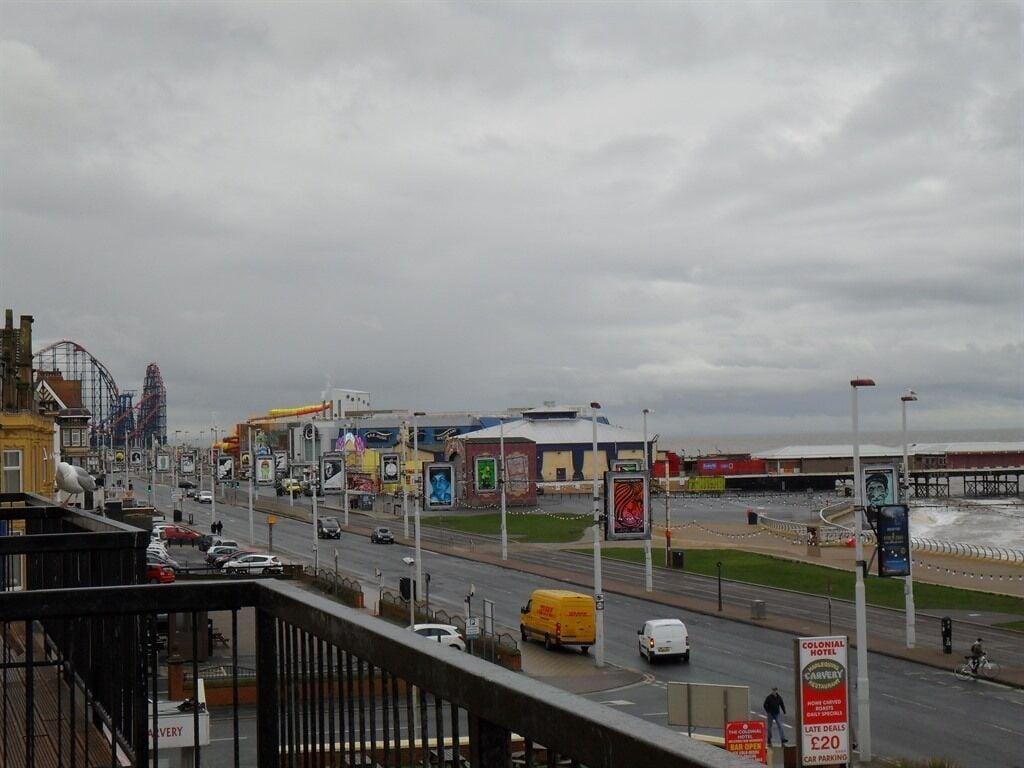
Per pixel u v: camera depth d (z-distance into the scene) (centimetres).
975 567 8800
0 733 904
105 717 914
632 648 5125
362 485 16250
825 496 19538
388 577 7456
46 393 12244
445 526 11931
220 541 8531
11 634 1251
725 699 2733
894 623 5947
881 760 3250
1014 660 4878
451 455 15062
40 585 1427
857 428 3825
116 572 1007
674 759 270
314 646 524
